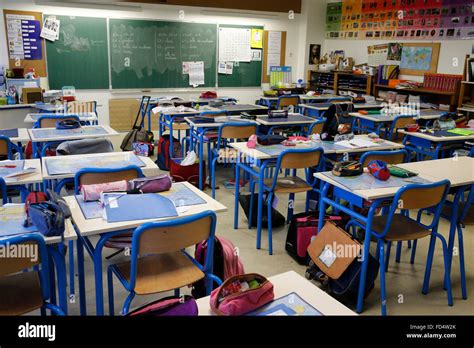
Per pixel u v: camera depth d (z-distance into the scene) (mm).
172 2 7828
